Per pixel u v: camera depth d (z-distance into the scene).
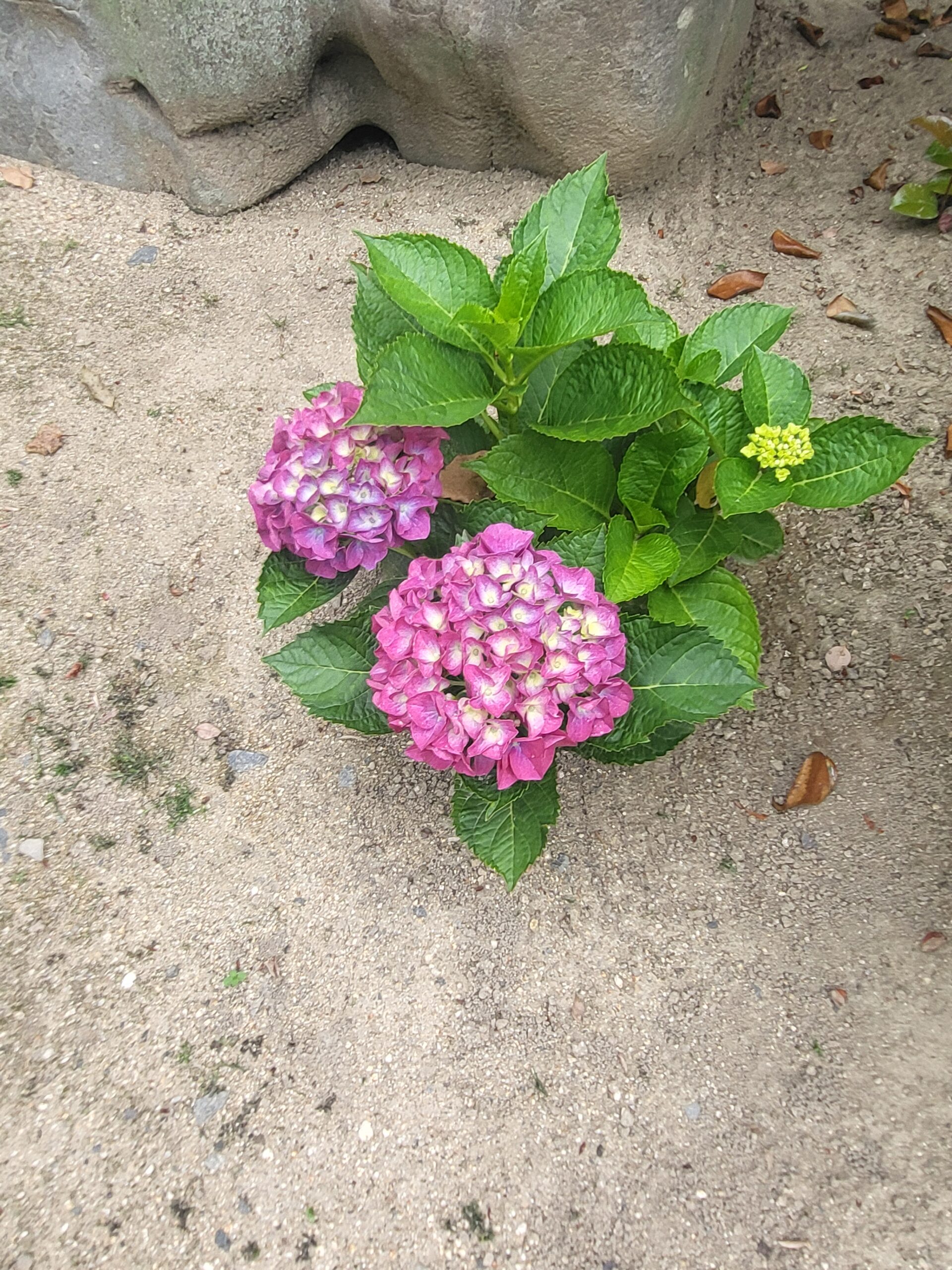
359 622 0.60
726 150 1.01
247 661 0.77
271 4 0.89
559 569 0.54
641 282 0.95
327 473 0.56
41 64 0.95
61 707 0.75
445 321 0.55
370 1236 0.59
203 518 0.83
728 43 0.96
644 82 0.89
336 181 1.06
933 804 0.67
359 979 0.66
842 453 0.56
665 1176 0.60
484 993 0.65
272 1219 0.59
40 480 0.84
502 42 0.88
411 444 0.58
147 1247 0.58
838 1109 0.61
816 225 0.95
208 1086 0.63
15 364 0.91
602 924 0.67
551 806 0.59
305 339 0.93
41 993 0.65
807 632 0.74
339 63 0.99
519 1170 0.60
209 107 0.94
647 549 0.59
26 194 1.01
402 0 0.88
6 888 0.69
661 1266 0.58
